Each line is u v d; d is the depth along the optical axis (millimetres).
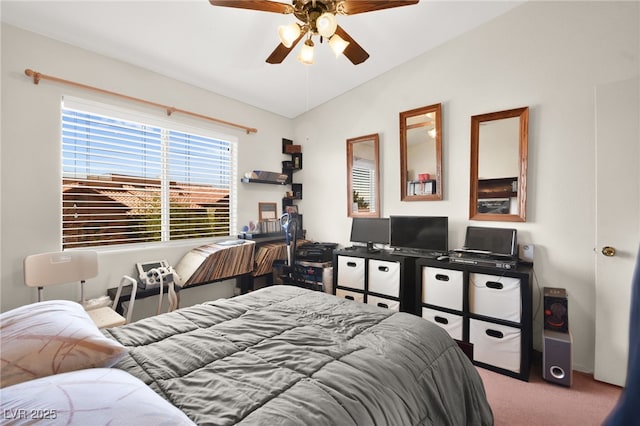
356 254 3094
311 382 1070
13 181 2119
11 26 2092
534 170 2486
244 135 3660
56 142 2287
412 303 2885
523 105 2521
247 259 3195
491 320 2301
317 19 1684
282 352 1274
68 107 2350
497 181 2643
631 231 2062
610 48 2182
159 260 2893
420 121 3078
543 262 2451
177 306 2691
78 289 2402
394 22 2611
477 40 2736
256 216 3809
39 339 1041
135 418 705
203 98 3229
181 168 3102
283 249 3623
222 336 1407
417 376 1230
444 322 2551
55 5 2027
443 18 2598
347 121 3697
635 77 2047
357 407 977
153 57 2658
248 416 904
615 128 2104
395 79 3273
